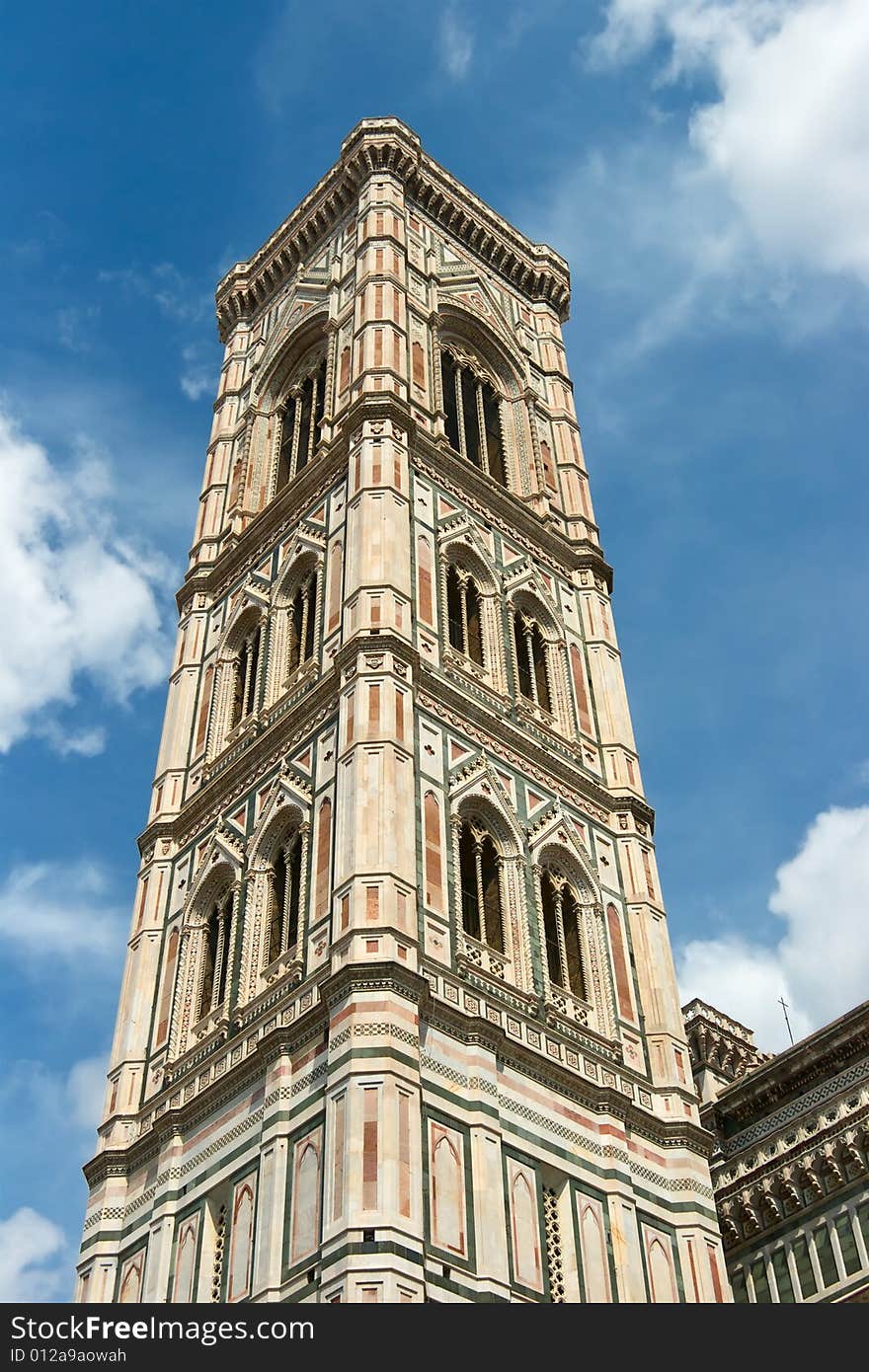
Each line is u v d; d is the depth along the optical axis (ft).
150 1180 142.20
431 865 143.54
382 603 162.61
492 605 182.60
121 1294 136.26
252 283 256.52
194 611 203.72
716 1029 214.90
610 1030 151.33
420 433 192.75
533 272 256.73
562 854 163.02
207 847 168.04
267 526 198.90
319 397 217.77
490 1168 124.47
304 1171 121.90
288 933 146.10
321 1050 127.44
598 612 200.03
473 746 160.97
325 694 159.63
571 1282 125.59
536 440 223.51
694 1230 139.33
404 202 237.45
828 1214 154.30
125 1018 161.07
